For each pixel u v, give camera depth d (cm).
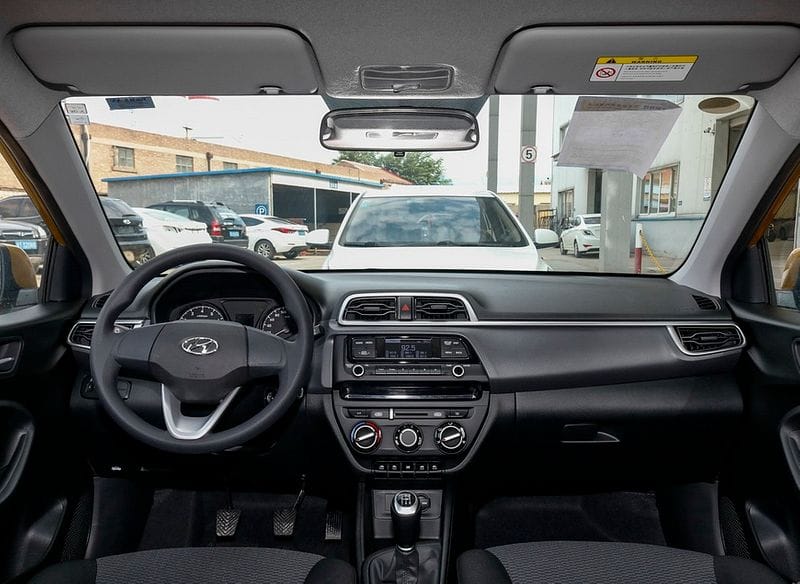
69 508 188
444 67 155
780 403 168
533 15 132
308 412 184
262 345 139
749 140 176
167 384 137
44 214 186
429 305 188
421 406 182
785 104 162
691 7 129
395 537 177
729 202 189
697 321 186
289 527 212
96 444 191
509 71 158
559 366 182
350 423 183
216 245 140
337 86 167
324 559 138
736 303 194
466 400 182
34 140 168
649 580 128
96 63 150
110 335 138
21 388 165
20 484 164
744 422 184
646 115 180
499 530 225
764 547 176
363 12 131
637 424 186
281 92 172
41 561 172
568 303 194
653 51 147
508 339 183
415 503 177
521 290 202
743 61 150
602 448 191
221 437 132
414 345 183
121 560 137
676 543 209
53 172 178
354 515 200
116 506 207
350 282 205
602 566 133
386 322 184
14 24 133
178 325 140
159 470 194
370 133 188
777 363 168
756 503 182
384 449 182
